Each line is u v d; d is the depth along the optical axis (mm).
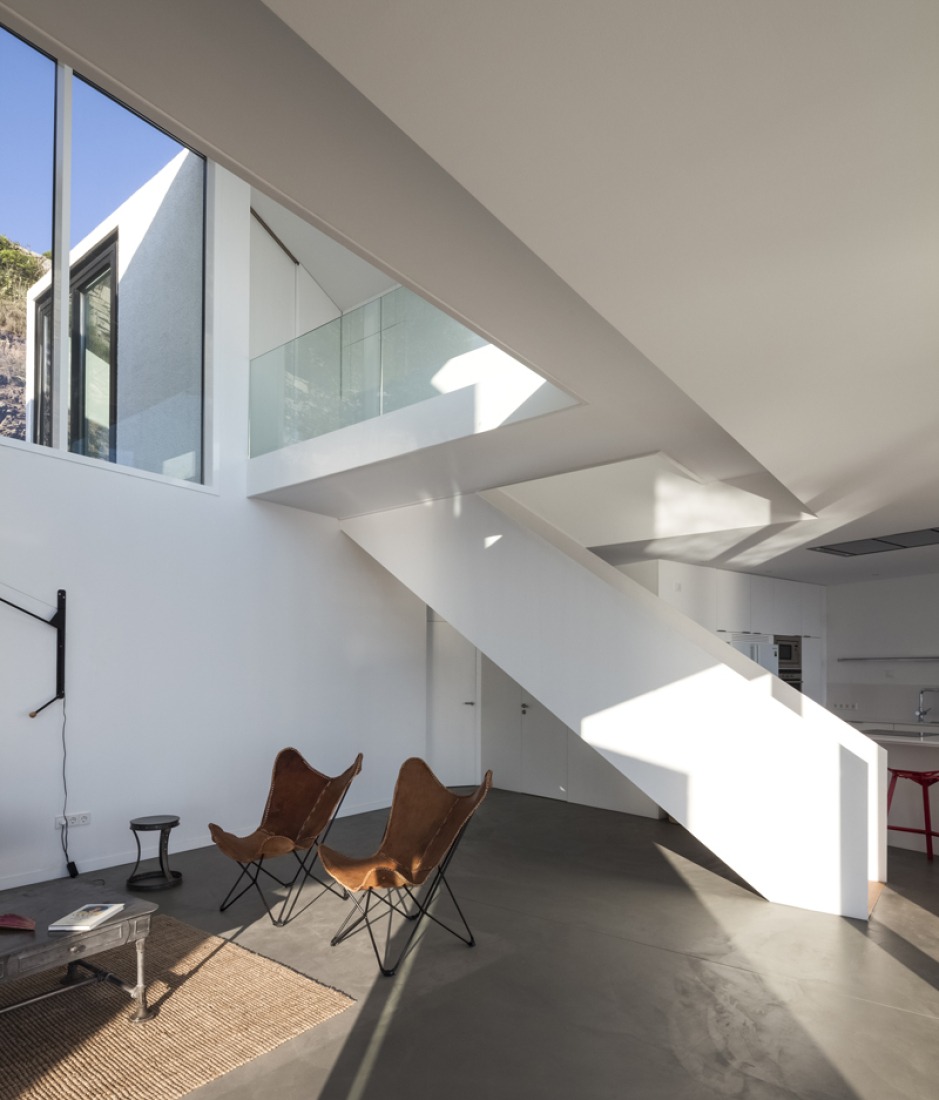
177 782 5859
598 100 1566
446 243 2486
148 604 5762
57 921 3002
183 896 4727
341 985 3422
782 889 4645
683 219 2010
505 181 1859
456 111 1608
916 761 6051
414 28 1378
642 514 6562
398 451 5195
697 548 7141
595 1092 2590
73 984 3293
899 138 1673
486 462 5320
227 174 6754
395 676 7777
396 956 3770
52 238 5445
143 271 6156
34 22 1595
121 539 5625
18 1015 3123
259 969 3588
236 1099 2543
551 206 1962
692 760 4988
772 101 1562
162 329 6262
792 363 2982
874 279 2318
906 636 9422
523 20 1350
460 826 4086
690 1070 2730
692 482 6289
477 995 3326
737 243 2121
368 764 7438
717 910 4512
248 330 6773
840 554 7586
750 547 7125
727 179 1834
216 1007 3199
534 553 5852
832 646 10156
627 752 5254
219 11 1534
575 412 4199
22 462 5090
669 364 2996
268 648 6621
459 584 6332
